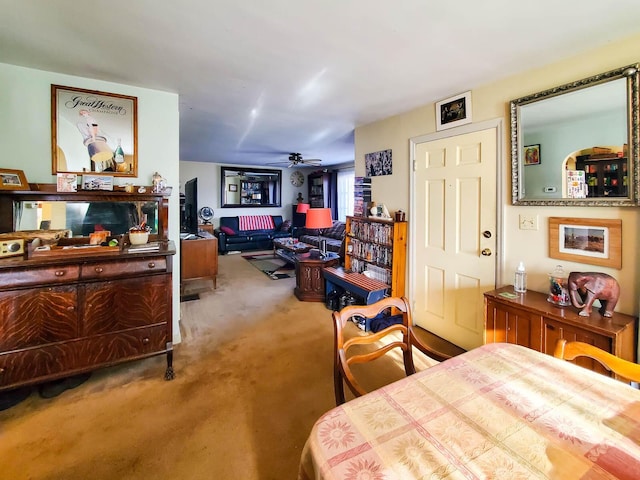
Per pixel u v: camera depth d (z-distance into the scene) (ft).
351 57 6.39
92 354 6.45
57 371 6.18
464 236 8.48
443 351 8.55
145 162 8.29
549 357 3.87
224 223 25.31
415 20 5.08
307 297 12.73
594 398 3.06
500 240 7.61
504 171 7.46
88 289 6.34
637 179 5.41
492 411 2.88
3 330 5.72
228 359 7.99
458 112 8.39
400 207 10.45
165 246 7.54
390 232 10.32
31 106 7.06
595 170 5.94
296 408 6.10
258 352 8.38
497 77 7.34
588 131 5.99
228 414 5.92
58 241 6.98
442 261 9.14
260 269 18.67
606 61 5.80
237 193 26.43
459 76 7.30
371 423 2.74
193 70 7.04
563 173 6.38
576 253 6.30
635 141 5.41
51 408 6.01
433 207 9.32
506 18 5.01
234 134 13.88
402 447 2.46
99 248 6.67
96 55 6.34
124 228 8.09
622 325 5.13
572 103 6.20
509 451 2.42
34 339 5.96
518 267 7.20
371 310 4.59
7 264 5.63
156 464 4.80
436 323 9.45
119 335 6.66
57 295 6.09
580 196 6.15
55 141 7.29
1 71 6.76
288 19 5.08
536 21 5.08
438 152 9.06
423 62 6.57
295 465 4.80
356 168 12.42
